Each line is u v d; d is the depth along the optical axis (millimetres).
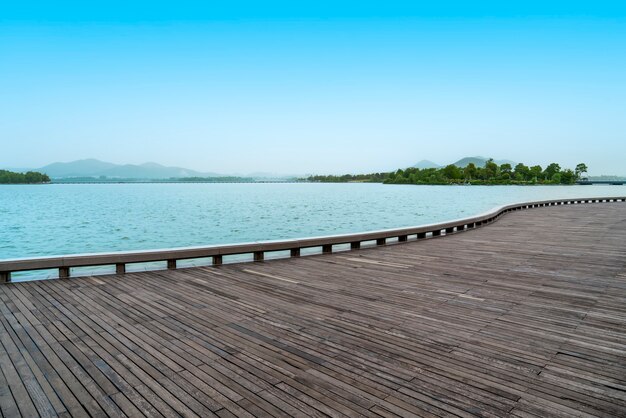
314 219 35469
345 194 105688
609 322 4633
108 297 5648
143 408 2852
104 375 3348
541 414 2771
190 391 3080
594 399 2969
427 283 6445
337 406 2863
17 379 3283
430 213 42531
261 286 6266
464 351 3814
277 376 3312
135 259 7176
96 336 4195
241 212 44156
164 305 5270
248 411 2809
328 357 3676
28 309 5113
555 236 12094
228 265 7887
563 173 176000
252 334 4246
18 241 22734
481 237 11898
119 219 35719
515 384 3186
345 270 7426
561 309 5113
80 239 23312
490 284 6383
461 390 3090
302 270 7430
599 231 13289
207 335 4215
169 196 95562
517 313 4949
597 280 6648
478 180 187000
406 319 4719
